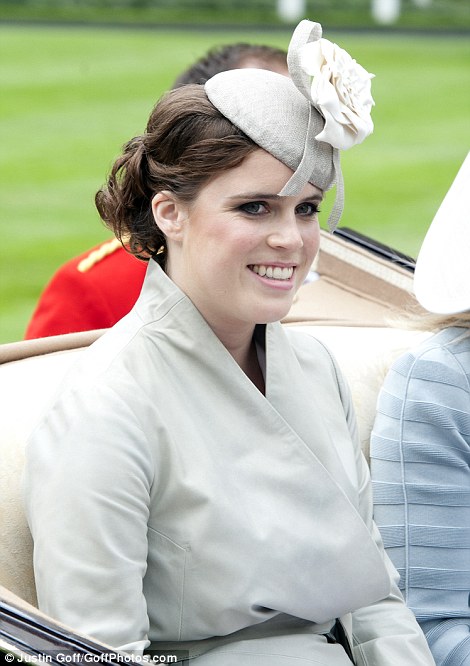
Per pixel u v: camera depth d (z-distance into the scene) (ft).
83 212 76.59
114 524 15.07
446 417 19.29
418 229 74.18
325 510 16.69
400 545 19.20
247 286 16.03
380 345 21.90
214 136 15.61
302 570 16.24
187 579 15.65
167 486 15.67
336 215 16.44
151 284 16.69
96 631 14.79
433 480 19.26
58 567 14.97
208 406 16.22
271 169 15.57
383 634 17.85
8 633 14.06
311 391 18.21
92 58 138.82
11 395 18.02
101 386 15.67
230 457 16.15
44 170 87.92
